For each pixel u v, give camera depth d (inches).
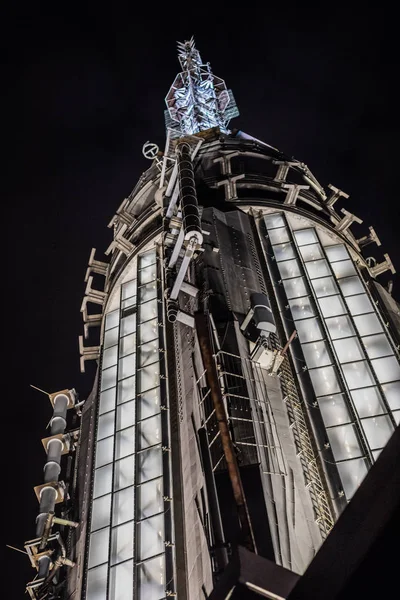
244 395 1193.4
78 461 1964.8
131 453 1622.8
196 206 1508.4
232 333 1365.7
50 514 1669.5
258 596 441.7
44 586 1556.3
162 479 1454.2
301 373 1569.9
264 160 2306.8
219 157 2236.7
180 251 1455.5
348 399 1483.8
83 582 1396.4
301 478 1173.1
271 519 943.7
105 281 2381.9
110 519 1488.7
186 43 3336.6
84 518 1662.2
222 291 1542.8
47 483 1827.0
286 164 2294.5
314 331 1700.3
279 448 1164.5
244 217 2011.6
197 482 1232.8
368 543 379.6
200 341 1122.7
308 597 397.7
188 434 1407.5
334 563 396.5
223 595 450.6
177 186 1658.5
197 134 2412.6
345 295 1870.1
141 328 1983.3
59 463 1930.4
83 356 2225.6
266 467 1059.3
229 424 1121.4
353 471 1286.9
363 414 1445.6
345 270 1977.1
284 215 2101.4
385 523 374.9
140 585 1250.0
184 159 1699.1
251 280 1723.7
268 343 1358.3
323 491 1204.5
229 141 2359.7
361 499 404.8
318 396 1493.6
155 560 1280.8
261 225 2070.6
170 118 3122.5
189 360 1565.0
